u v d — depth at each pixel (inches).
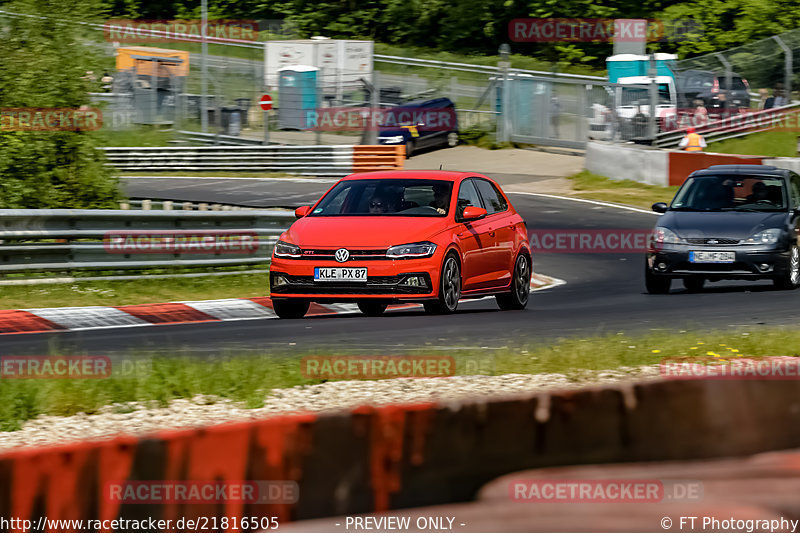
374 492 496.7
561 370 971.3
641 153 4074.8
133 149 5034.5
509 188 4165.8
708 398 597.9
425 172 1678.2
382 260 1480.1
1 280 1766.7
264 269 2212.1
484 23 7534.5
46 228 1871.3
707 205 2031.3
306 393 876.0
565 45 7086.6
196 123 5561.0
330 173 4719.5
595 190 4033.0
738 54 4790.8
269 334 1327.5
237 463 471.8
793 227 1963.6
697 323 1373.0
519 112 5201.8
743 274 1902.1
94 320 1546.5
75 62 2662.4
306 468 482.9
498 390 880.3
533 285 2224.4
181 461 463.5
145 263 1985.7
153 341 1274.6
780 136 4557.1
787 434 631.2
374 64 5910.4
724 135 4628.4
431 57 7317.9
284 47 5610.2
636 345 1086.4
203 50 5644.7
